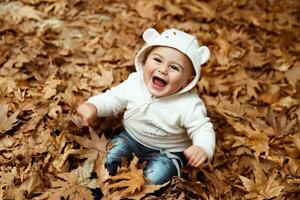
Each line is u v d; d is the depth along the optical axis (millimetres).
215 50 2309
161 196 1606
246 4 2670
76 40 2227
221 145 1868
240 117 1989
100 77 2006
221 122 1952
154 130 1636
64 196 1562
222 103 2031
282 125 1967
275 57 2342
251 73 2254
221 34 2414
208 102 2014
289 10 2672
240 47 2373
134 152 1673
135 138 1672
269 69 2270
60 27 2287
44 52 2090
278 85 2188
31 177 1597
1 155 1684
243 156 1834
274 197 1689
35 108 1814
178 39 1601
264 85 2172
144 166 1655
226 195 1703
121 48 2209
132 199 1590
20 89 1897
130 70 2096
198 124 1614
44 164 1650
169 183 1633
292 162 1814
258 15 2602
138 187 1574
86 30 2301
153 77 1607
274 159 1820
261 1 2709
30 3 2373
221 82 2135
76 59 2105
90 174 1619
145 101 1631
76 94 1911
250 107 2061
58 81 1932
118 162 1646
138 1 2518
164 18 2459
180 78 1598
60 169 1650
